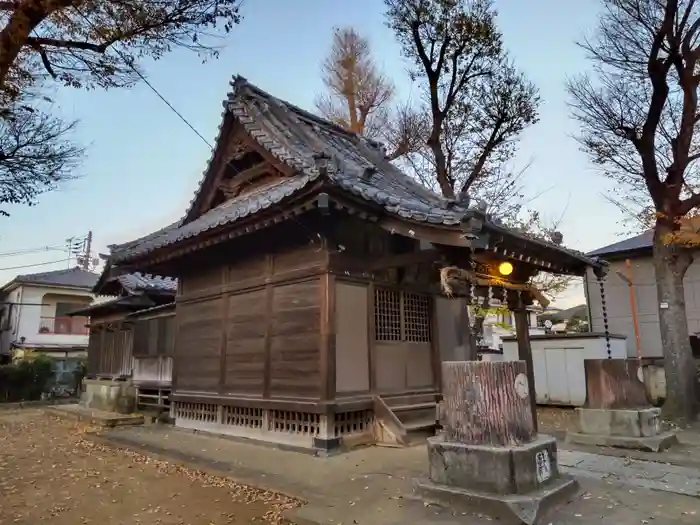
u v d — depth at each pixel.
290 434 8.03
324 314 7.75
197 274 10.73
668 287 11.79
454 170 15.70
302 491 5.50
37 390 21.84
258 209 7.35
